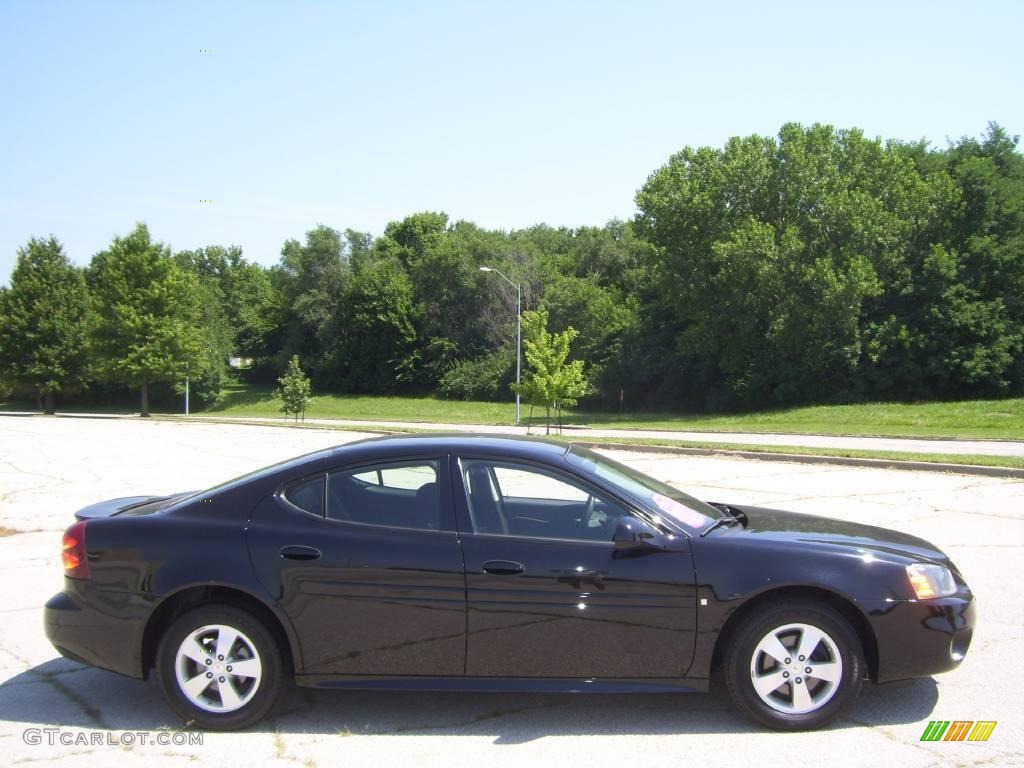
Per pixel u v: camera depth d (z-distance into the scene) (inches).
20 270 2674.7
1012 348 1763.0
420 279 3048.7
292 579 171.3
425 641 170.1
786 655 167.9
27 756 160.6
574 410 2383.1
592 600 167.6
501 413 2317.9
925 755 155.9
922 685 190.2
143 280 2391.7
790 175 1879.9
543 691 167.8
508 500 183.3
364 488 181.5
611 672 168.7
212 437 1051.9
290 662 177.6
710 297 1951.3
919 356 1790.1
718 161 2004.2
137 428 1301.7
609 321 2461.9
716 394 2100.1
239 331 3472.0
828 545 174.6
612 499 177.0
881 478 548.1
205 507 180.9
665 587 166.9
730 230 1913.1
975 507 425.7
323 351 3198.8
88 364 2650.1
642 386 2309.3
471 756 157.9
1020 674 196.1
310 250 3208.7
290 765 155.4
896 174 1878.7
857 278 1702.8
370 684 171.6
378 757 158.1
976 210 1849.2
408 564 170.6
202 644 173.5
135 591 173.9
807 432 1181.7
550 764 153.9
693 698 185.9
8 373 2642.7
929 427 1176.8
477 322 2896.2
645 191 2034.9
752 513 208.2
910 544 186.5
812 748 159.2
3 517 434.6
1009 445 857.5
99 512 192.1
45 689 197.5
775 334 1819.6
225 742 166.4
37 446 906.1
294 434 1124.5
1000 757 154.9
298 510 178.4
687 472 589.9
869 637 170.7
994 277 1774.1
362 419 2128.4
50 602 181.6
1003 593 262.4
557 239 3464.6
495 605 168.6
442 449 183.5
